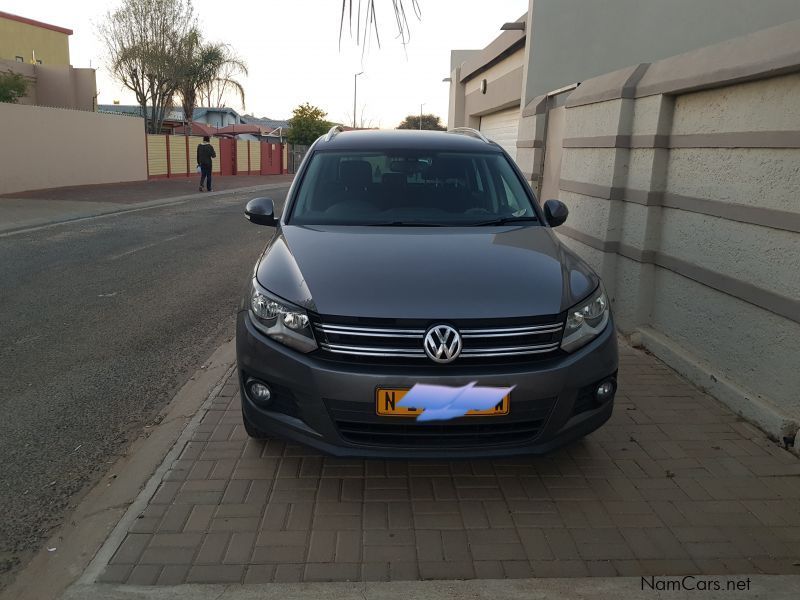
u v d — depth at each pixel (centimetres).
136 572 265
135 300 718
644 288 527
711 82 419
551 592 253
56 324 623
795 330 366
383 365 292
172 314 663
